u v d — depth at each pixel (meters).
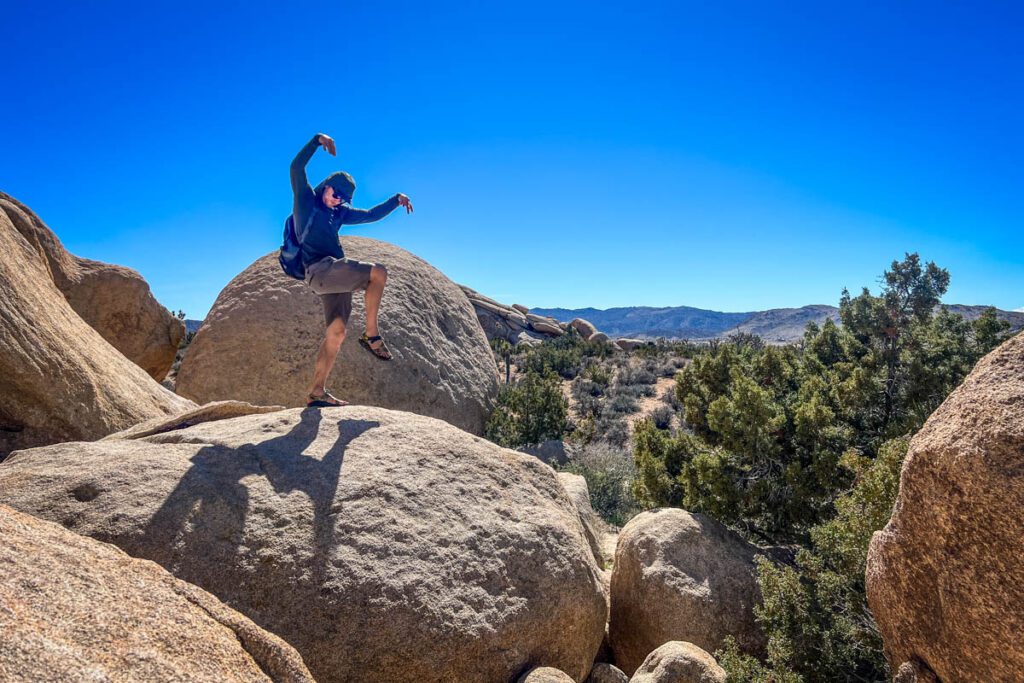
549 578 4.84
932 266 11.65
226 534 4.05
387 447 5.21
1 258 6.98
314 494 4.49
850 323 12.51
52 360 6.80
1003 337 12.07
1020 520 2.79
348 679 3.84
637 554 6.51
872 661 4.94
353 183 5.31
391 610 4.02
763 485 7.98
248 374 12.77
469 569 4.47
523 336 47.19
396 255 16.36
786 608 5.48
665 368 30.23
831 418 8.22
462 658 4.15
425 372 13.88
